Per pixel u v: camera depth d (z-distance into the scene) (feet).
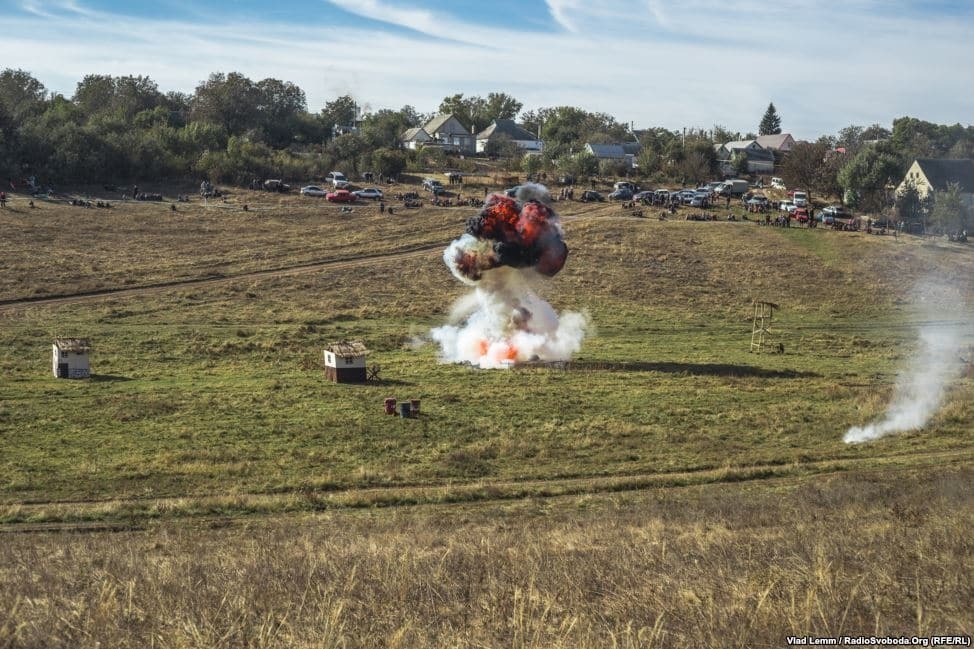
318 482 129.39
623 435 157.89
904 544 75.36
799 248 381.19
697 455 147.02
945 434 161.79
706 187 529.45
